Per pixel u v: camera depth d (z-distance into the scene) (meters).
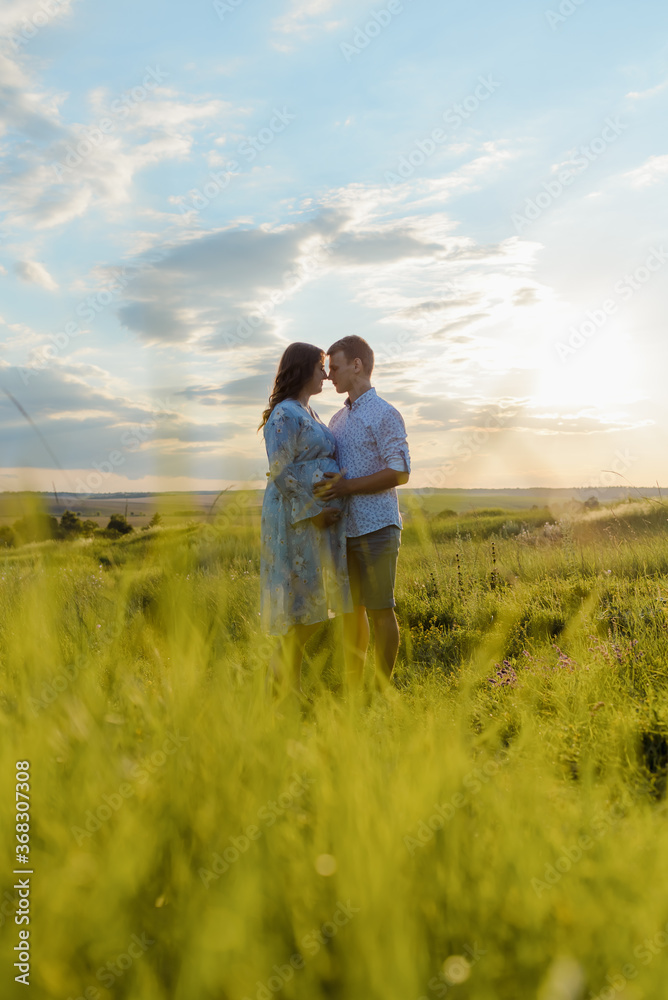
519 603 5.39
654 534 8.35
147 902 1.16
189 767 1.41
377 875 1.17
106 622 1.57
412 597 6.25
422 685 2.41
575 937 1.15
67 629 1.58
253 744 1.51
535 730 2.40
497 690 3.23
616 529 9.26
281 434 3.70
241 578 3.54
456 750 1.56
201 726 1.54
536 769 1.68
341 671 2.88
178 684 1.59
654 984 1.07
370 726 1.94
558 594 5.74
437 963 1.09
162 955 1.09
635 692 3.31
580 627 4.50
